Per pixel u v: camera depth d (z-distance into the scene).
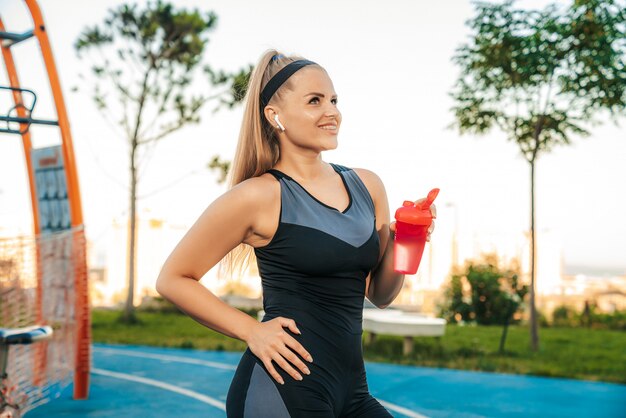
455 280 12.48
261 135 2.15
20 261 6.18
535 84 10.83
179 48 13.91
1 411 4.39
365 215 2.12
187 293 2.00
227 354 10.64
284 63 2.15
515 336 11.86
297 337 1.98
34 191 6.89
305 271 2.01
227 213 2.00
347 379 2.04
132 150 14.37
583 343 11.49
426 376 8.69
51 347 6.20
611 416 6.59
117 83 14.12
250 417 1.94
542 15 10.52
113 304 20.70
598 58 10.27
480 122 11.21
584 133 10.88
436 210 2.15
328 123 2.09
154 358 10.09
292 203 2.03
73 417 6.27
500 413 6.67
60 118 6.26
